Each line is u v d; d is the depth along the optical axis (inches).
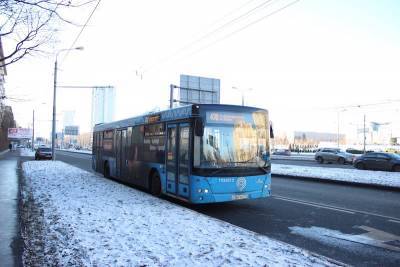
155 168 517.3
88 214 346.6
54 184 603.2
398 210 442.3
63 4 277.7
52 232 287.6
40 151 1724.9
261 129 457.1
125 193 494.6
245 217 402.6
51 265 217.8
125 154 642.8
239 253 230.7
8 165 1197.1
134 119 610.2
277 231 337.4
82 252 232.5
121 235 270.1
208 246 244.5
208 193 413.1
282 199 530.0
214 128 427.2
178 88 1167.6
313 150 3865.7
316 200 521.3
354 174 820.6
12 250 253.4
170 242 252.7
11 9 289.0
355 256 264.8
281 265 209.9
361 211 434.9
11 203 445.1
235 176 428.5
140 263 211.6
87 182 631.2
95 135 863.7
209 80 1217.4
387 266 244.7
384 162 1151.0
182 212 361.7
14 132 3860.7
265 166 450.9
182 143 445.7
